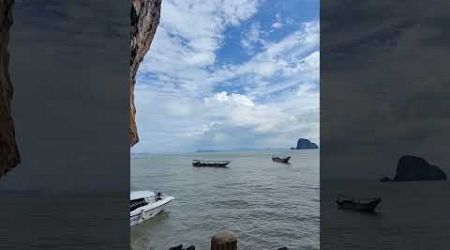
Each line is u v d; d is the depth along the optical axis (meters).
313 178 38.28
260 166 47.66
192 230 22.39
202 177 38.88
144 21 10.40
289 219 23.70
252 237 21.64
